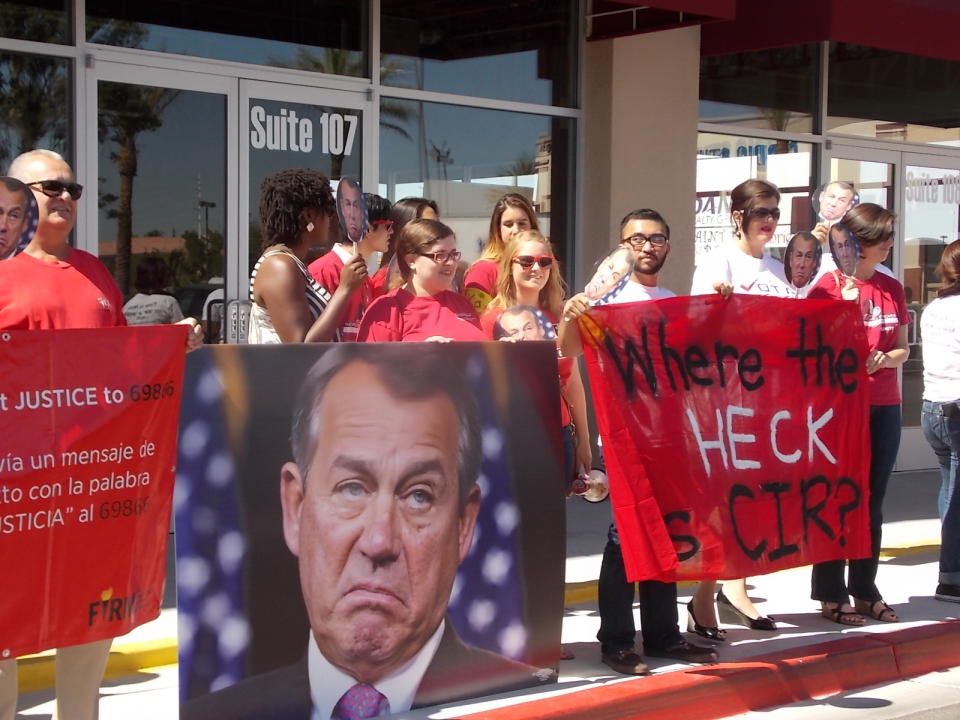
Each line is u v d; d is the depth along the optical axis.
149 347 4.28
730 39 10.02
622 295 5.89
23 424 4.03
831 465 5.91
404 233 5.56
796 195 11.21
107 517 4.22
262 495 4.55
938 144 12.13
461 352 4.93
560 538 5.19
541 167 9.77
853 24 9.41
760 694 5.56
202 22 8.05
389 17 8.89
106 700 5.34
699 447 5.49
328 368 4.67
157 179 7.88
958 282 7.09
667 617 5.82
